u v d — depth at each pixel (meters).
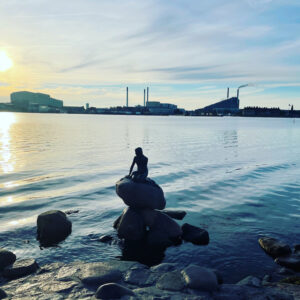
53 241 9.66
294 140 52.59
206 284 6.16
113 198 14.86
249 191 16.52
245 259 8.50
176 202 14.36
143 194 10.27
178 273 6.88
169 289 6.11
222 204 14.02
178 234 10.09
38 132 65.25
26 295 5.77
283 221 11.67
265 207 13.55
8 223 11.16
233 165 25.20
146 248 9.30
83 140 47.28
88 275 6.61
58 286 6.19
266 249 9.00
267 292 6.02
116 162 26.00
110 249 9.21
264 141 50.38
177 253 8.95
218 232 10.55
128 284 6.50
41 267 7.34
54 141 44.78
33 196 15.00
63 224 10.34
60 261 8.32
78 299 5.59
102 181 18.58
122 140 48.62
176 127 101.62
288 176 20.75
